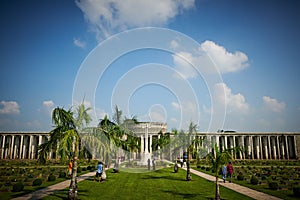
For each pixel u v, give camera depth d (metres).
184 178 28.11
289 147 90.56
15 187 19.47
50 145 15.89
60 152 15.20
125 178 26.80
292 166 51.16
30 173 34.38
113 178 26.62
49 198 16.59
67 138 15.24
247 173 36.53
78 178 27.31
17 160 75.44
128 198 16.73
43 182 24.61
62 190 19.75
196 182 25.06
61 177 28.47
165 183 23.78
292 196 18.12
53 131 16.12
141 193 18.56
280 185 23.81
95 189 19.98
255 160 77.88
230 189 21.11
